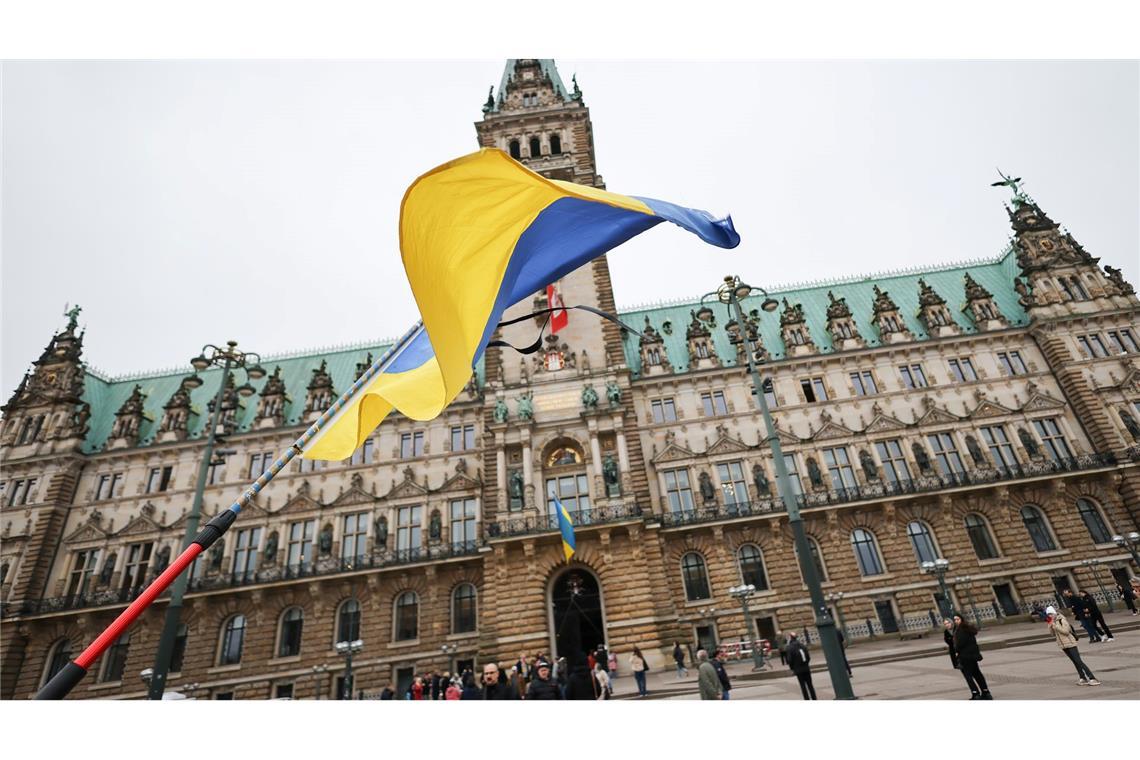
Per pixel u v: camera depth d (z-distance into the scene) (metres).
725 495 46.62
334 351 62.59
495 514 42.59
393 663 42.09
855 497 44.38
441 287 5.24
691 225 6.39
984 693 13.95
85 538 48.62
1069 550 41.91
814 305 58.38
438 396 6.23
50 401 54.16
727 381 51.34
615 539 40.09
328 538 46.75
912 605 41.12
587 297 50.69
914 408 48.47
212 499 49.44
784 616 41.59
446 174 5.41
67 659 44.41
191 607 44.94
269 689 42.19
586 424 45.09
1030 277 52.31
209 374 61.62
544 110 60.75
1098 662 18.91
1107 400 45.91
